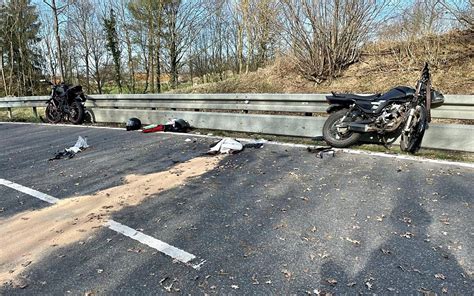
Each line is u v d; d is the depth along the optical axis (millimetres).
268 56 19000
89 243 3125
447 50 8961
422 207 3543
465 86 7590
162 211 3734
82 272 2697
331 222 3320
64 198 4250
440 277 2459
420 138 5371
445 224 3182
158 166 5434
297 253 2826
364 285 2410
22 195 4410
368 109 5637
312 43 9625
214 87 12016
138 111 9336
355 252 2805
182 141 7113
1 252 3035
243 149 6172
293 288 2410
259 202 3865
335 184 4301
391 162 5039
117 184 4676
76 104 10211
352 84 9227
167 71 26156
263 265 2686
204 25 26328
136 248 3006
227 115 7734
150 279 2572
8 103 12820
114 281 2570
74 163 5816
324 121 6449
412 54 9164
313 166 5051
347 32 9312
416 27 9273
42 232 3371
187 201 3979
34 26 34750
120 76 31031
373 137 5984
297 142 6566
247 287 2441
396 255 2738
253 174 4828
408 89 5449
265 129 7227
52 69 34906
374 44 10234
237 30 22938
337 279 2484
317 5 9195
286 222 3361
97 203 4035
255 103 7465
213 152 5977
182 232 3254
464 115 5301
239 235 3152
